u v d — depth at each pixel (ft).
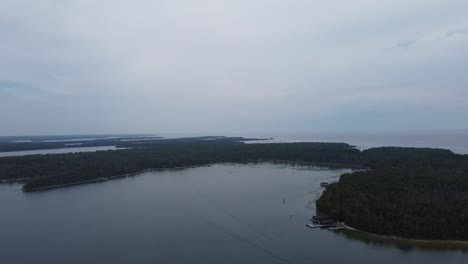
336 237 323.37
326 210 392.27
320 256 282.15
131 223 372.17
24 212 422.41
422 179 464.65
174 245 308.60
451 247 296.92
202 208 429.38
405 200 366.63
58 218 394.93
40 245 313.73
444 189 424.05
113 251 297.74
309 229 346.74
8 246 312.29
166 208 431.43
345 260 273.95
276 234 332.80
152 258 282.15
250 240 317.83
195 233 338.34
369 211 348.38
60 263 277.03
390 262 270.46
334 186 453.58
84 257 286.66
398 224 325.42
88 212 418.31
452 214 328.90
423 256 280.51
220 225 361.30
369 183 437.58
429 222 320.09
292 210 419.33
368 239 317.22
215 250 296.51
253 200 473.67
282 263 270.87
